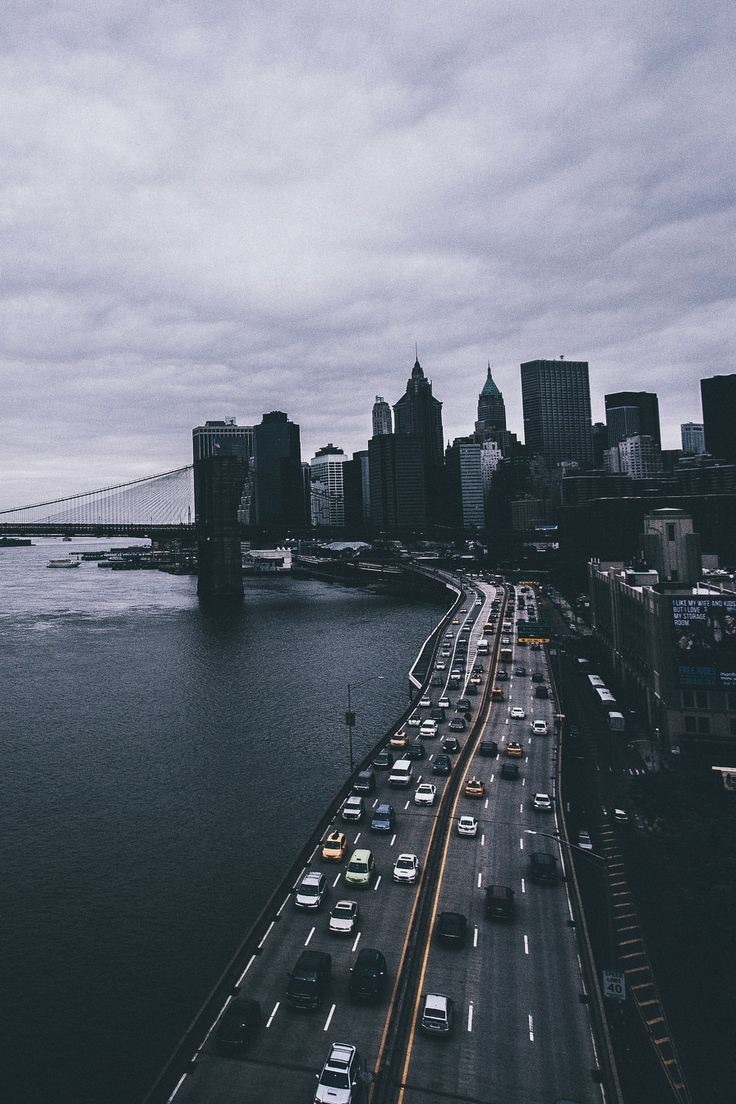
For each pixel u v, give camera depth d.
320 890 53.88
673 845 62.34
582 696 120.06
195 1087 35.97
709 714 87.25
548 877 56.47
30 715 129.38
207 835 77.25
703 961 47.72
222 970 53.62
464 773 81.94
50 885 66.69
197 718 125.88
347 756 103.50
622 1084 37.31
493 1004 42.12
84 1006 49.78
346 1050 36.75
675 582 119.56
